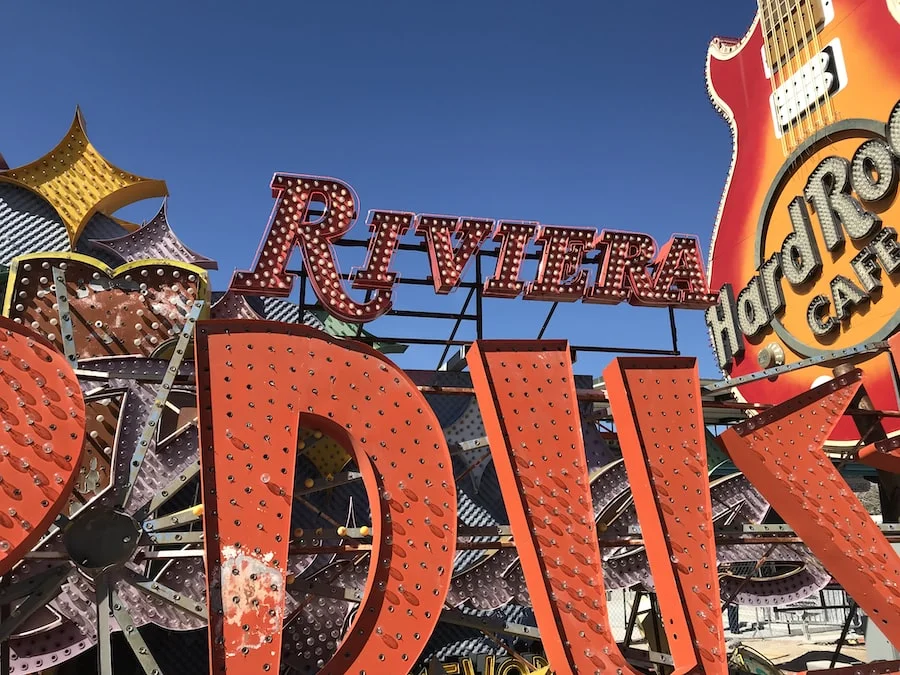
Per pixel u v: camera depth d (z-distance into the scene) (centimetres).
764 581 1075
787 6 1662
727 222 1859
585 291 1038
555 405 788
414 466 704
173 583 739
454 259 994
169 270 966
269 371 682
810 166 1560
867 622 1443
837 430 1422
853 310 1392
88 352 897
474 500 1057
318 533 702
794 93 1625
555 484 750
